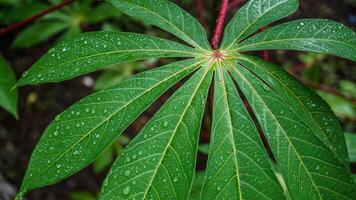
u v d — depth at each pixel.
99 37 0.40
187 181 0.35
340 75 1.22
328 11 1.34
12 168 1.06
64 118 0.37
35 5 0.89
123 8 0.43
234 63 0.41
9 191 0.97
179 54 0.41
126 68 0.98
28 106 1.16
